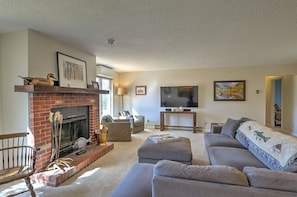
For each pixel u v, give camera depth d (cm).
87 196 212
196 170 126
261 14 217
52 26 253
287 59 482
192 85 629
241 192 110
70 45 344
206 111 616
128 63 532
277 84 770
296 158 165
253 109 577
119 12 212
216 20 235
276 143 199
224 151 251
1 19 228
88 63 407
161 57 453
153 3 191
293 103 588
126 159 337
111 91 634
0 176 184
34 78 249
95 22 240
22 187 232
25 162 249
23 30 261
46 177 237
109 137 476
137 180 163
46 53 291
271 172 119
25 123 259
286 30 269
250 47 363
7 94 269
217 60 494
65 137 335
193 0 185
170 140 312
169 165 133
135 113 689
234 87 590
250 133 274
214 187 114
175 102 642
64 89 292
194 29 266
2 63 271
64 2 188
